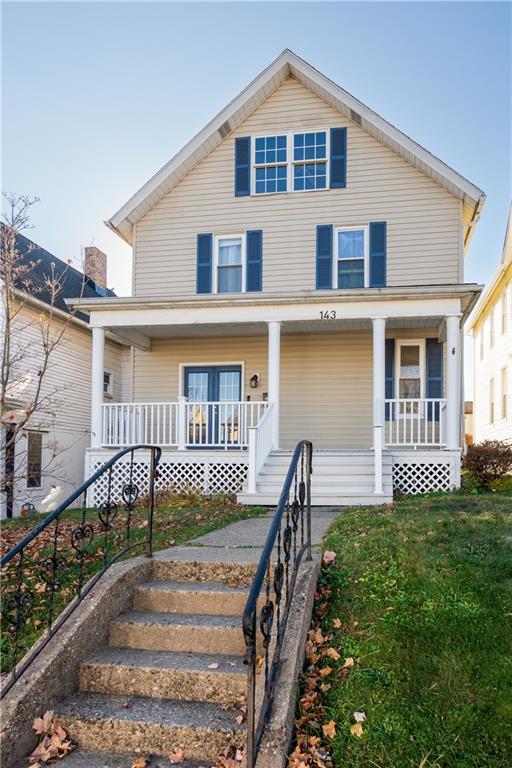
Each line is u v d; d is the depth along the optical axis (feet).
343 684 10.27
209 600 12.82
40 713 9.91
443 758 8.64
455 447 34.37
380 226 42.19
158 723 9.51
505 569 13.91
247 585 13.42
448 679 10.03
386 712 9.53
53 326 44.60
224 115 43.88
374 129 42.34
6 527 25.98
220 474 36.55
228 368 45.03
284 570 13.47
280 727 8.80
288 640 10.66
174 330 42.39
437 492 33.37
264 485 31.68
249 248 44.01
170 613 12.87
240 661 11.04
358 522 20.77
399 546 16.08
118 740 9.59
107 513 14.11
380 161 42.73
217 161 45.42
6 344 23.20
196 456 36.70
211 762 9.16
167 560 14.37
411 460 34.68
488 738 8.92
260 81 43.47
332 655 11.02
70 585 14.71
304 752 8.93
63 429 46.39
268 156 44.80
